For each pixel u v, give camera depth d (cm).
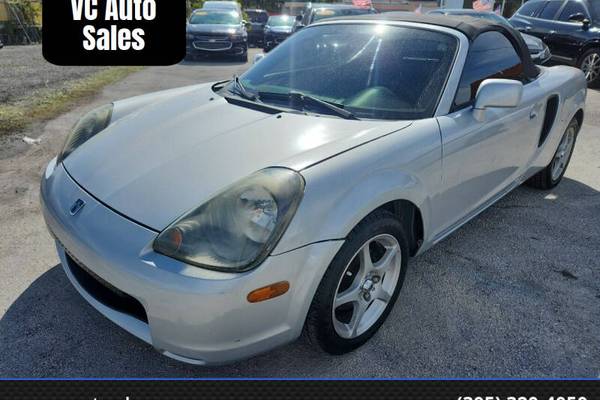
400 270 230
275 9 4147
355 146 201
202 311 163
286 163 187
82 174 217
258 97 263
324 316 193
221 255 165
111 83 899
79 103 709
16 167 434
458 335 232
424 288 268
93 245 182
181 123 239
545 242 320
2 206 353
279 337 184
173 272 165
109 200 194
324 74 266
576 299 260
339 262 188
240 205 171
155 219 179
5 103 686
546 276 281
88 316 238
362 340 221
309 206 176
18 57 1298
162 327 172
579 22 881
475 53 271
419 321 241
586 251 309
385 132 217
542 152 352
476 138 256
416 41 266
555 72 371
